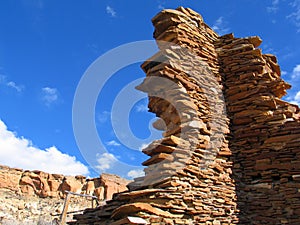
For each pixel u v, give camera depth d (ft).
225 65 28.48
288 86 25.98
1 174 132.77
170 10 27.27
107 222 19.21
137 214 17.21
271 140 23.12
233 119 25.62
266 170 22.43
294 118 24.06
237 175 23.13
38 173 141.18
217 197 20.85
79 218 21.66
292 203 20.40
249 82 26.35
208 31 30.01
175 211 18.02
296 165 21.39
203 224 18.92
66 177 142.31
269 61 30.01
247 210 21.80
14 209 116.16
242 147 24.18
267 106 24.79
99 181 134.10
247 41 28.91
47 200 131.44
